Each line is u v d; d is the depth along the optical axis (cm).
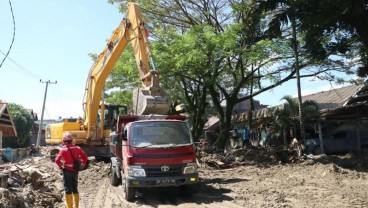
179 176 1144
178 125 1220
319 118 2378
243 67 2738
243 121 3900
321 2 1627
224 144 2791
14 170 1326
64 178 995
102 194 1311
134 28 1475
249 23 2208
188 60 2133
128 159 1144
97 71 1853
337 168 1664
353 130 2597
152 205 1107
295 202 1078
